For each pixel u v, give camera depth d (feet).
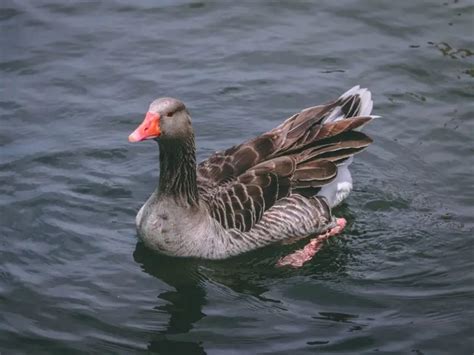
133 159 51.75
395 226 47.24
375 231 46.96
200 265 44.55
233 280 43.68
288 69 57.98
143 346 38.96
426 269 44.04
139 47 59.47
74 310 41.04
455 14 62.23
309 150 46.85
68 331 39.75
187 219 44.11
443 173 50.62
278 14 62.69
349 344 39.06
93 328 39.99
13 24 60.90
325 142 47.14
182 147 43.04
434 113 54.65
